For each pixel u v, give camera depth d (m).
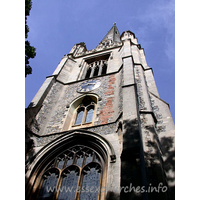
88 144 12.40
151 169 8.91
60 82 21.97
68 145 12.85
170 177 9.57
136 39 31.36
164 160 10.53
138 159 8.03
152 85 18.47
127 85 14.13
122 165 8.01
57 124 15.73
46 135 14.03
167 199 7.98
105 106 15.85
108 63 24.80
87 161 11.57
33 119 14.91
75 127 15.52
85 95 18.42
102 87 18.89
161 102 15.21
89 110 17.03
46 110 17.11
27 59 16.12
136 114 10.79
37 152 12.43
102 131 12.55
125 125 10.27
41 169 11.80
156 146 10.02
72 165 11.52
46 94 18.55
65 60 26.70
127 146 8.85
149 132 10.94
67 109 17.39
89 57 28.39
